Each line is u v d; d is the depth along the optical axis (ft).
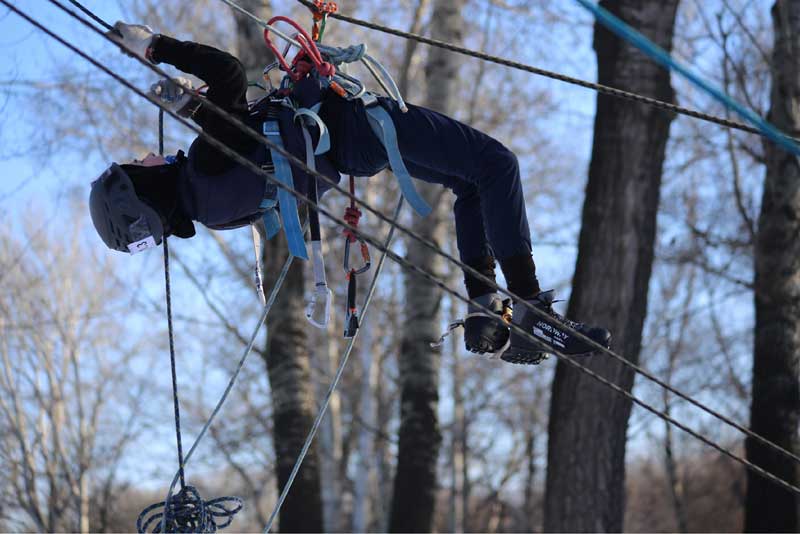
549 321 14.02
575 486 34.68
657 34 36.35
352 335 14.80
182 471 14.21
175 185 14.06
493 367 86.74
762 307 37.50
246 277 63.26
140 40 13.39
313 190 13.64
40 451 65.00
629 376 35.17
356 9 61.16
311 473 40.40
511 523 106.22
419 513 41.06
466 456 93.04
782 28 36.86
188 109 13.92
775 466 36.35
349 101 13.78
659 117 36.14
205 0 55.42
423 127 13.76
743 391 75.66
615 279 35.45
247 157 13.56
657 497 109.09
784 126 36.86
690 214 64.08
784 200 37.09
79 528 60.13
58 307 68.85
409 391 42.24
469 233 14.67
